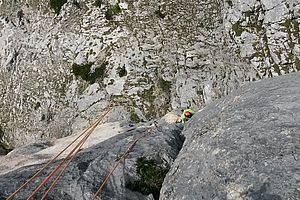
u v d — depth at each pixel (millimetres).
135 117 16656
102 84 17562
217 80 15945
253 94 6914
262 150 4961
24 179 7059
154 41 16969
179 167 5875
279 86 6871
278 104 5902
